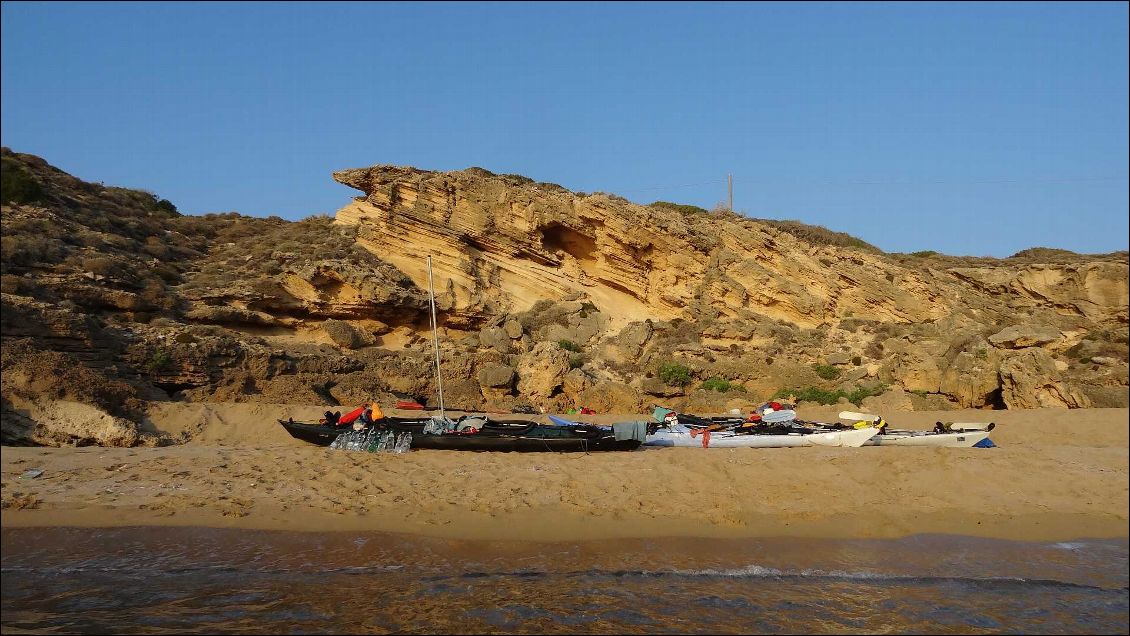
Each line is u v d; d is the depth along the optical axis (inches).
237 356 1116.5
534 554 540.1
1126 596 481.4
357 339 1350.9
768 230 1721.2
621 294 1652.3
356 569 509.7
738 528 593.9
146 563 511.5
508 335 1425.9
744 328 1459.2
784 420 959.6
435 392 1259.8
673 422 973.8
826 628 433.4
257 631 422.6
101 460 689.6
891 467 709.3
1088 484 675.4
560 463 730.8
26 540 539.2
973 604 468.1
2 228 1152.8
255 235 1664.6
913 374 1273.4
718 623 438.6
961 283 1690.5
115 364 994.1
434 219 1558.8
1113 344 1294.3
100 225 1385.3
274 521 585.0
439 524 587.8
